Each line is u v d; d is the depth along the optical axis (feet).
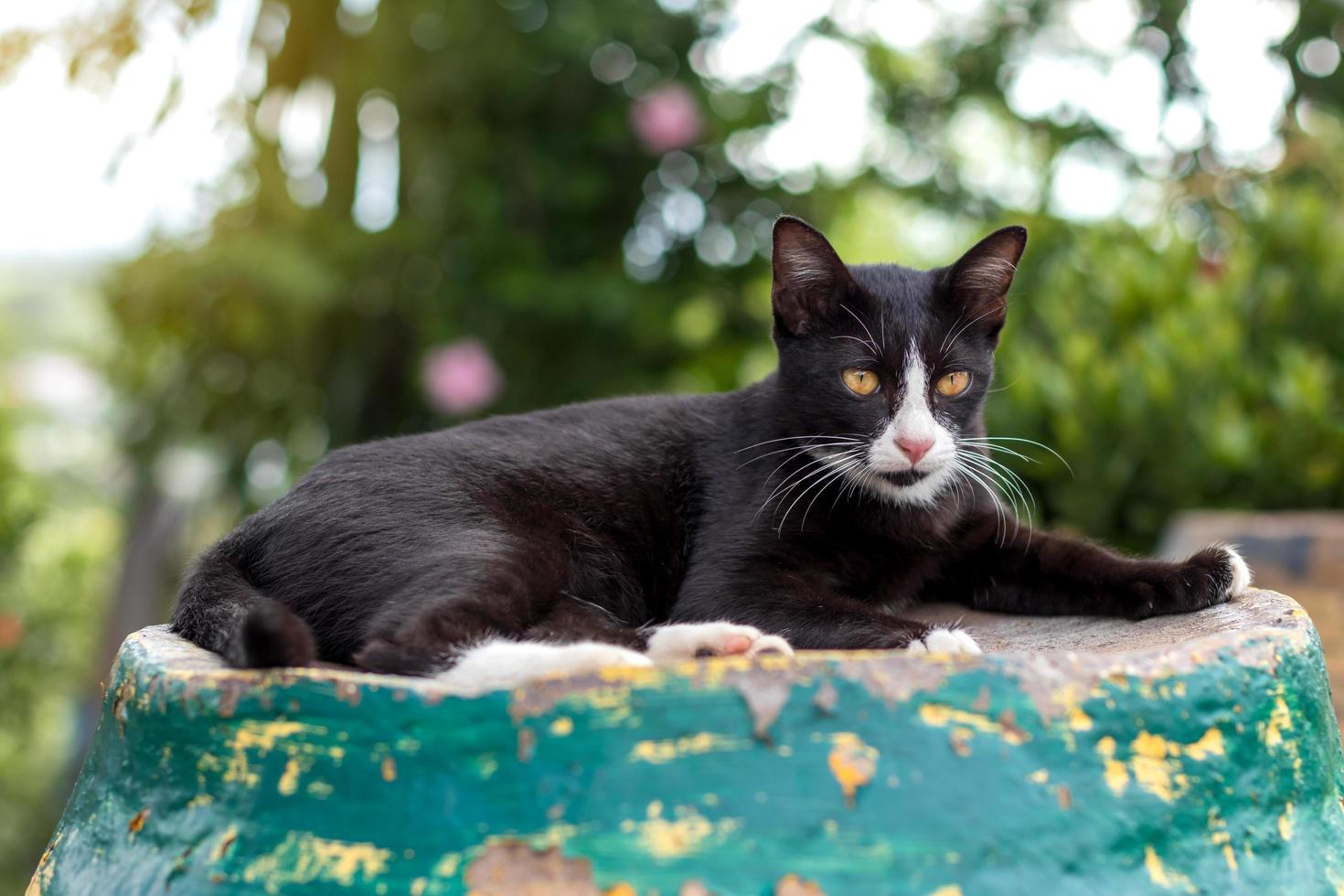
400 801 6.09
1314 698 7.28
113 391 20.08
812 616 8.76
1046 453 18.47
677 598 9.63
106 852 6.79
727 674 6.05
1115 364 18.57
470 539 8.36
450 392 18.02
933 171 26.00
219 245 16.74
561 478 9.55
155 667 6.84
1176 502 18.37
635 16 19.06
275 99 15.49
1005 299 10.41
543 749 6.01
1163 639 8.00
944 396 10.11
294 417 19.86
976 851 5.96
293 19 14.53
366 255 18.38
